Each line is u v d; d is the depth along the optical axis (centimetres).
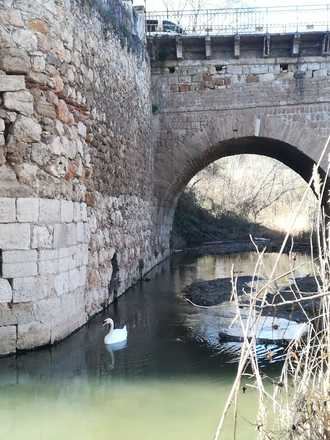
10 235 709
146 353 776
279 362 708
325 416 345
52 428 520
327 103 1708
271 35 1673
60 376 664
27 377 657
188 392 611
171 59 1750
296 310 1047
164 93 1761
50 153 765
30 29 738
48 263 752
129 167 1356
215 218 3616
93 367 699
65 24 826
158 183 1784
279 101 1723
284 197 4241
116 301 1202
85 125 924
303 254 2527
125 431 514
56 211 776
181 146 1764
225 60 1736
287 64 1717
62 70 809
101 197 1048
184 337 873
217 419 540
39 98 747
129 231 1362
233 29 1727
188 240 3148
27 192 723
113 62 1176
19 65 725
